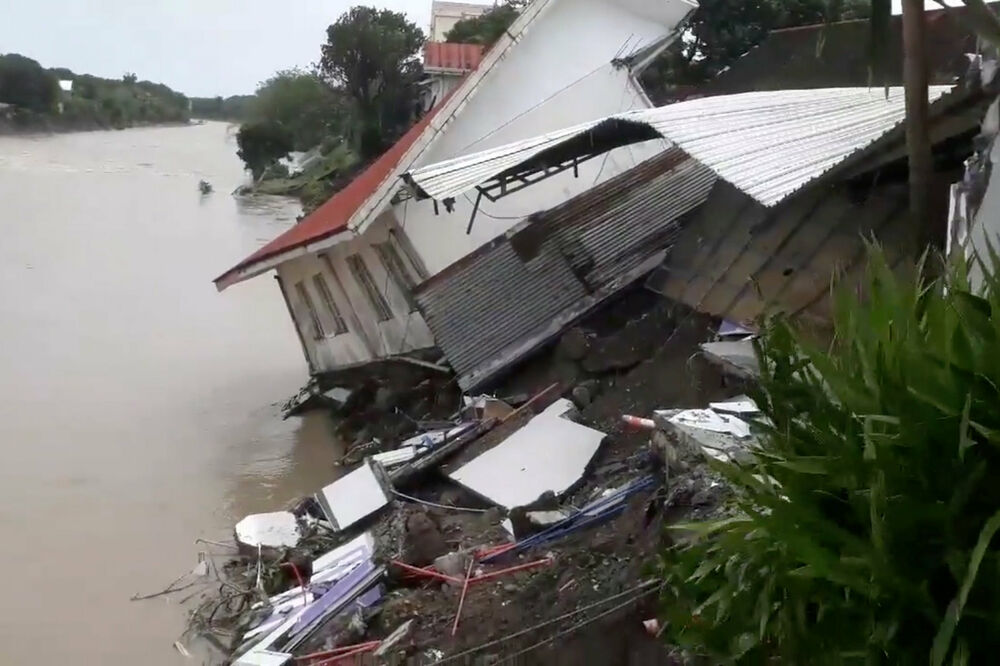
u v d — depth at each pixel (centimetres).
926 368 265
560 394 1031
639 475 783
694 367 899
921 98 574
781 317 415
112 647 791
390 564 778
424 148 1289
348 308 1426
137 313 2038
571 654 566
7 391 1484
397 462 1002
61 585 899
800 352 373
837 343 364
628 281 1142
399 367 1334
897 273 694
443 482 949
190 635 810
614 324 1124
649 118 953
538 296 1185
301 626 739
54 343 1769
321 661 680
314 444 1290
